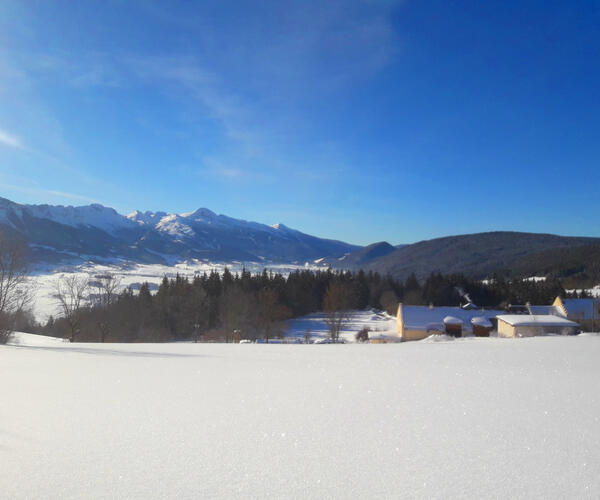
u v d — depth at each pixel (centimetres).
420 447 399
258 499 289
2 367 965
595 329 5097
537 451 388
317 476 331
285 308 7175
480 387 698
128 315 5328
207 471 341
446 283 9362
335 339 5259
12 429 454
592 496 294
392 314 8612
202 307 6250
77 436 430
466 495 296
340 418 503
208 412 531
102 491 301
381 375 839
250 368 961
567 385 712
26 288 2734
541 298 9006
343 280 9538
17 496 293
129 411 534
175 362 1107
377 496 295
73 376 825
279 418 502
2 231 2647
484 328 5012
